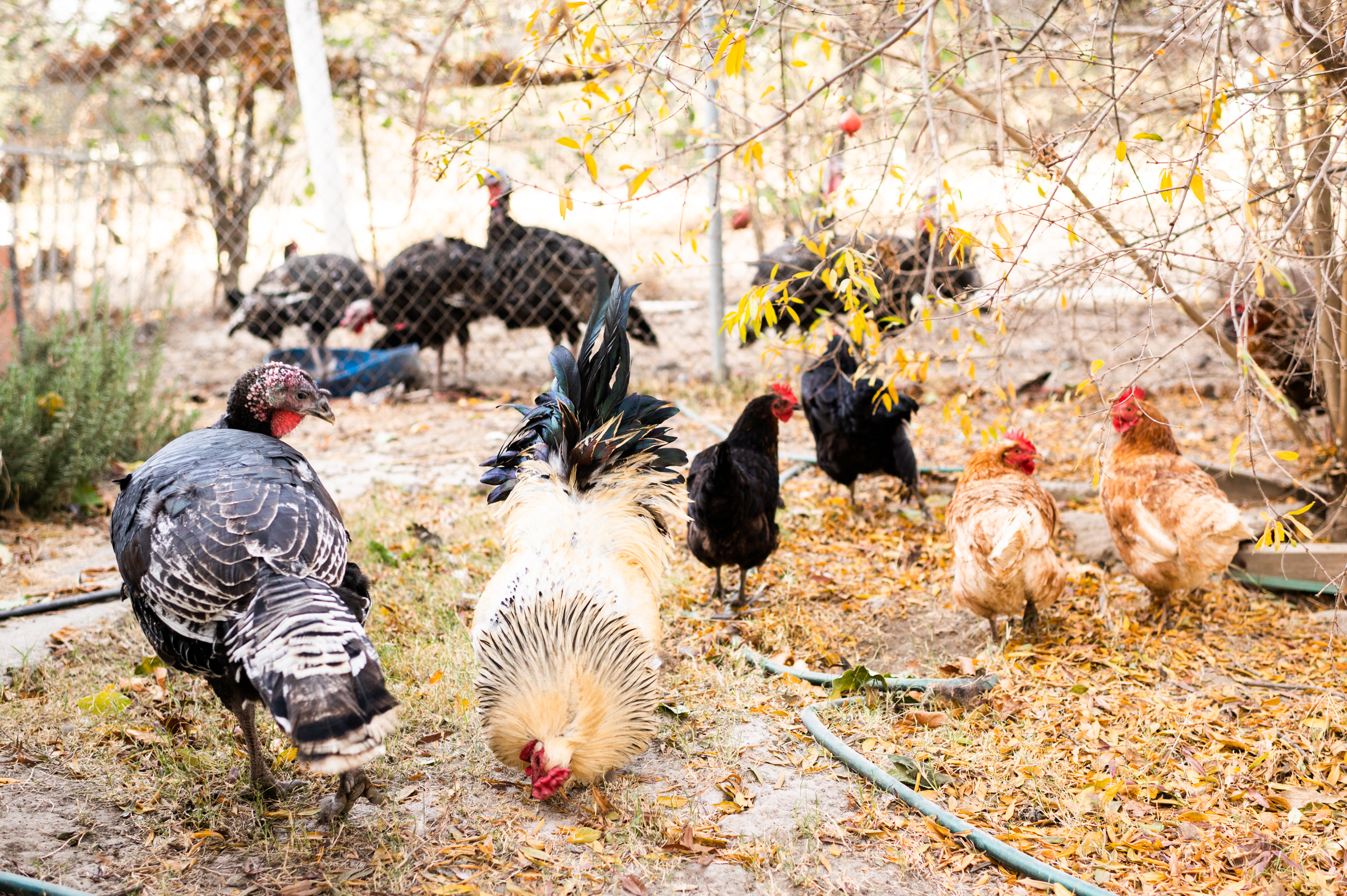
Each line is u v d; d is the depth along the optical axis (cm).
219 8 1070
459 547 566
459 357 1059
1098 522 593
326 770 229
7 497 599
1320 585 515
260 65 1117
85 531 599
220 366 1043
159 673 416
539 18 323
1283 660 454
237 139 1247
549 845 313
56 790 331
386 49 1150
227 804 330
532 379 1013
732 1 354
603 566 349
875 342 352
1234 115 374
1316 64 332
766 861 308
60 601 484
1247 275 298
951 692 409
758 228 902
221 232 1191
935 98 392
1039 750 373
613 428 394
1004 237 293
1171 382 867
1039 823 335
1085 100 402
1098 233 470
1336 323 511
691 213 1033
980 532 438
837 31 427
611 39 326
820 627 491
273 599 258
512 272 892
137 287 1177
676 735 381
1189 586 466
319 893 288
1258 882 303
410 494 665
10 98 1159
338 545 300
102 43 1112
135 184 1168
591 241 1248
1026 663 448
